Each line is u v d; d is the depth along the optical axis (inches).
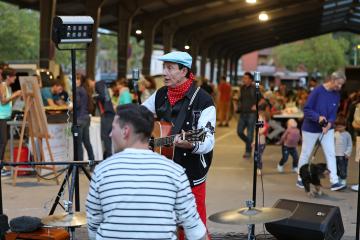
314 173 306.7
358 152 205.9
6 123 334.3
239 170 406.0
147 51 1050.7
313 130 315.9
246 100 462.6
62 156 378.0
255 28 1626.5
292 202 204.7
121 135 115.0
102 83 386.6
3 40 1268.5
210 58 1926.7
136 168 111.5
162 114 163.9
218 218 150.4
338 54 2317.9
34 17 1328.7
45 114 349.1
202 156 159.0
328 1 1325.0
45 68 653.9
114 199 109.7
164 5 1014.4
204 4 1024.9
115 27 1140.5
